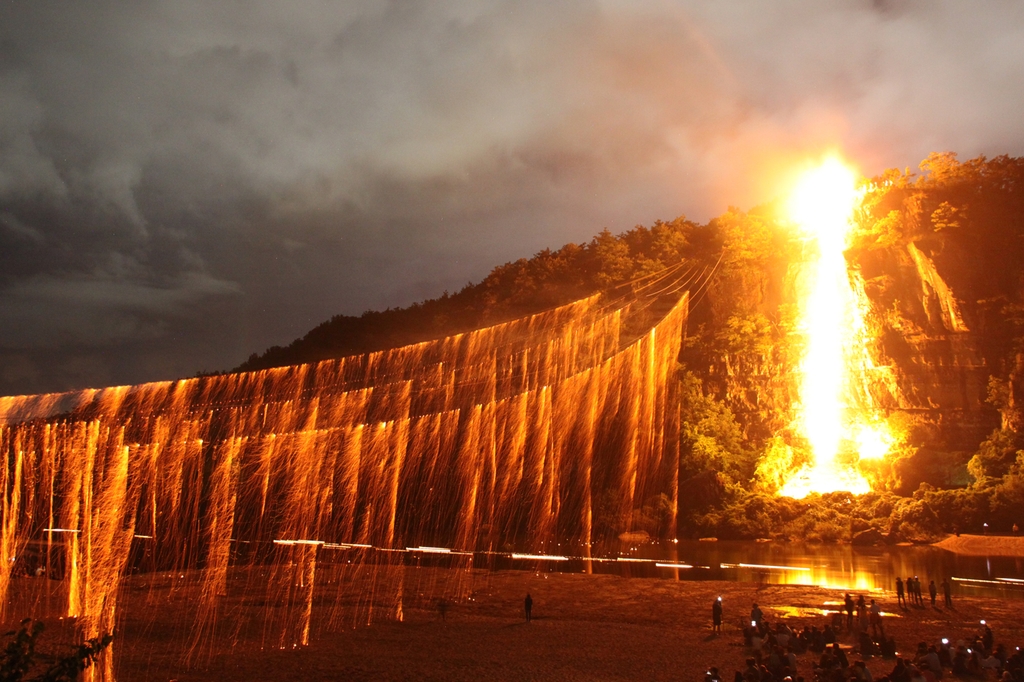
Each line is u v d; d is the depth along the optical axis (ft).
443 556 271.90
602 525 345.51
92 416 273.75
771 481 361.71
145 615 162.30
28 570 209.67
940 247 394.73
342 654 127.65
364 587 200.44
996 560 243.40
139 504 299.58
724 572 228.84
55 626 150.82
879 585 195.93
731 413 403.13
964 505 293.43
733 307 446.19
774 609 161.58
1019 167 425.69
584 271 603.67
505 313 571.69
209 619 157.69
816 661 113.29
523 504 374.22
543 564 250.37
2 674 37.55
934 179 439.22
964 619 146.41
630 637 138.82
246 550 288.30
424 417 403.75
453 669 117.50
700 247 563.89
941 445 371.56
